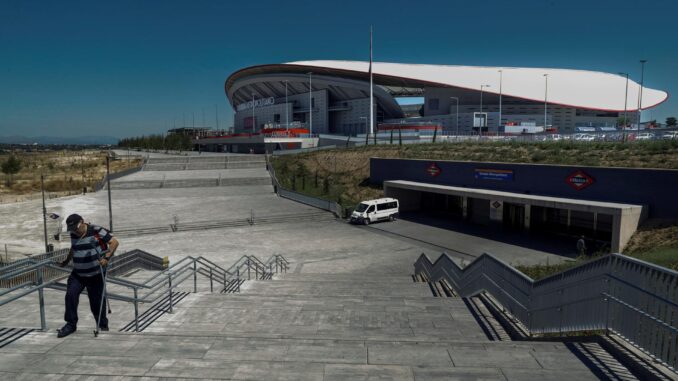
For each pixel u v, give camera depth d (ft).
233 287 46.50
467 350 17.49
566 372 15.29
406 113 438.81
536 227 91.20
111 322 27.27
